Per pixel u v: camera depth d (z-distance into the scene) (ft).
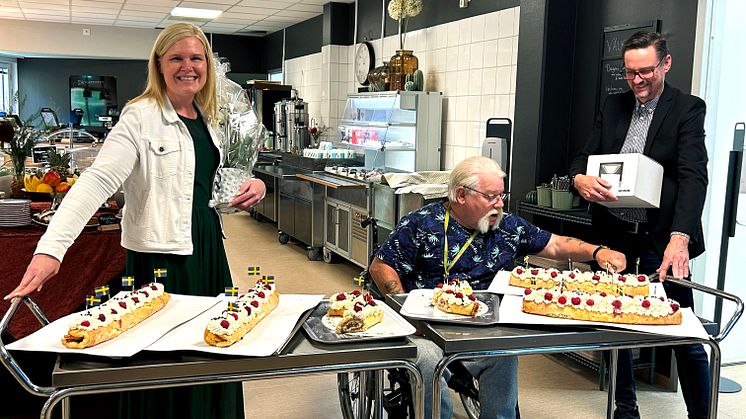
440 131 19.40
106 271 10.30
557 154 13.98
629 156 8.50
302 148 26.35
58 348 5.04
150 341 5.28
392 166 20.70
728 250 11.48
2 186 13.46
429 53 20.11
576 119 13.82
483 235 8.36
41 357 9.86
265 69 37.52
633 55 8.55
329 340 5.52
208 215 7.34
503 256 8.42
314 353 5.31
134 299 5.86
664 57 8.55
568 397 11.09
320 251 21.77
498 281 7.89
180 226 6.95
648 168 8.47
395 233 8.39
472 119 17.95
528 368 12.37
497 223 8.23
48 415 4.81
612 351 8.85
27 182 12.91
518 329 6.22
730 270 11.86
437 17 19.58
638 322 6.40
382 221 17.63
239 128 8.18
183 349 5.13
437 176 16.98
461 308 6.53
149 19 32.14
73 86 39.09
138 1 26.66
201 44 6.87
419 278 8.42
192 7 27.89
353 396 9.27
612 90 12.69
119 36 35.42
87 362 4.99
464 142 18.40
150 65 6.86
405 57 19.93
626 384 9.61
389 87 20.13
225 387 7.16
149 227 6.86
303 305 6.45
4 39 33.47
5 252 9.66
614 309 6.41
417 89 19.36
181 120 6.98
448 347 5.82
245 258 21.68
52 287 9.95
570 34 13.71
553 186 12.64
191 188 7.03
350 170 20.13
